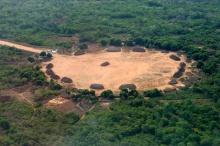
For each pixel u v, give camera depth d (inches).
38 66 5895.7
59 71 5851.4
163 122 4274.1
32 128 4210.1
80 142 3939.5
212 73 5482.3
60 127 4217.5
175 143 3964.1
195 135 4033.0
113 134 4067.4
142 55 6333.7
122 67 5920.3
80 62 6127.0
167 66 5930.1
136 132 4180.6
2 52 6274.6
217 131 4173.2
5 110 4576.8
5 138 4001.0
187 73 5679.1
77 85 5413.4
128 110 4547.2
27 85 5310.0
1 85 5221.5
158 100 4864.7
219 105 4643.2
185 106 4574.3
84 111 4677.7
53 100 4938.5
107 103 4857.3
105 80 5541.3
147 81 5477.4
